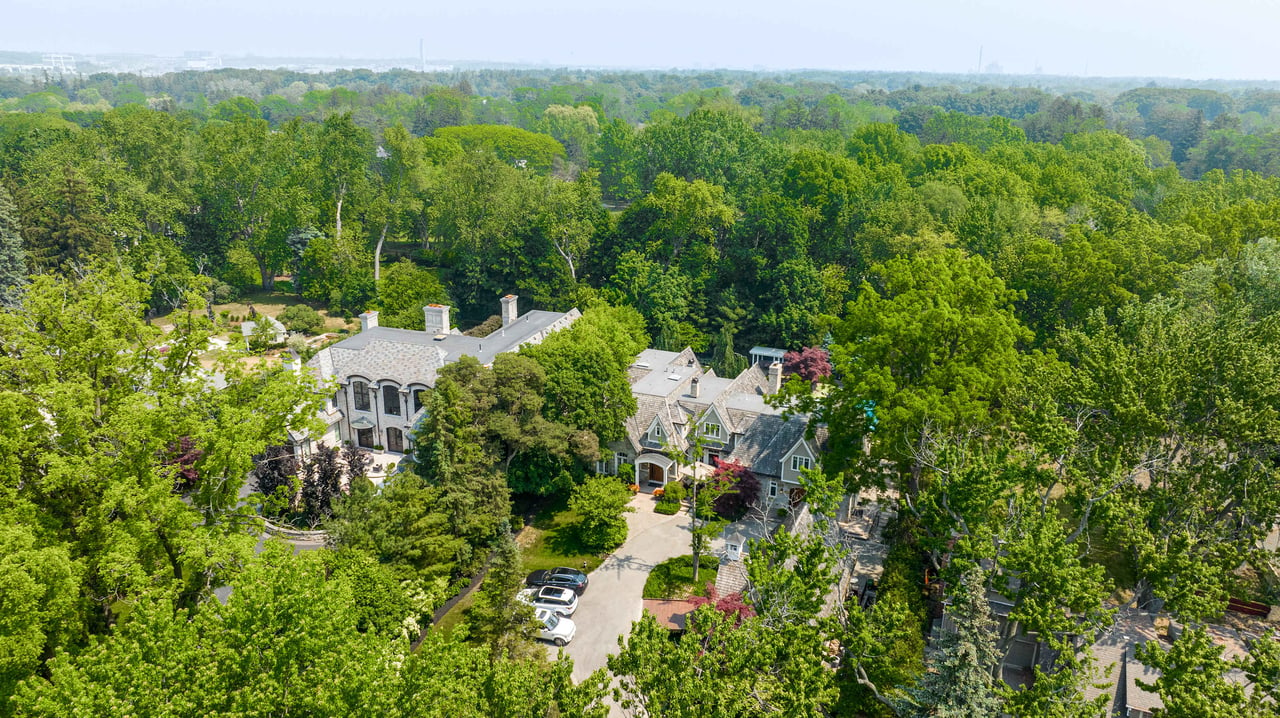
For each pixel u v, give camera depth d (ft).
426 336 277.23
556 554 212.84
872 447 198.39
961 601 126.62
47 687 88.94
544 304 386.32
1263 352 166.09
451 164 429.79
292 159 460.96
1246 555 148.36
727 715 97.25
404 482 184.03
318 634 97.19
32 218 375.86
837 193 403.34
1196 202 407.44
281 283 457.27
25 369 140.15
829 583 138.10
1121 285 297.74
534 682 102.42
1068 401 173.58
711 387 267.80
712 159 489.26
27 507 126.11
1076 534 152.05
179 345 156.97
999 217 372.17
